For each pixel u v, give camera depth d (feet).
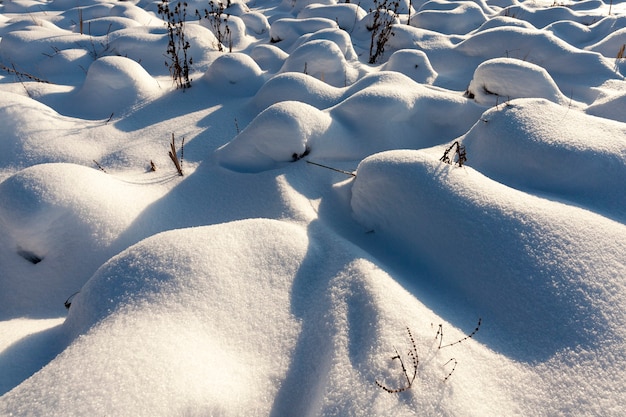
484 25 20.25
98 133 12.60
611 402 4.73
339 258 7.02
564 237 6.55
